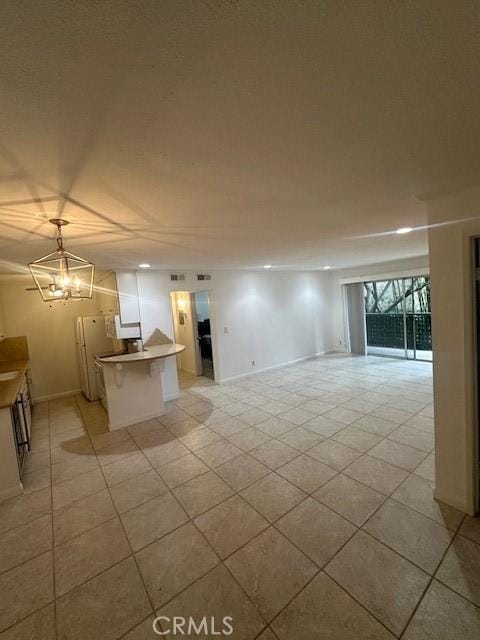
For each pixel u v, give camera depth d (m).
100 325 5.08
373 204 2.06
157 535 2.01
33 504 2.40
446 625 1.36
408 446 2.95
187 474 2.71
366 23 0.68
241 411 4.18
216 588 1.61
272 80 0.84
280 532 1.96
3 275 4.12
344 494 2.30
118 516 2.21
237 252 3.73
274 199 1.84
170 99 0.88
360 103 0.97
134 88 0.83
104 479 2.71
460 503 2.04
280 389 5.09
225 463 2.85
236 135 1.11
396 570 1.64
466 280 1.87
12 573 1.77
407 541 1.83
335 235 3.10
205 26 0.66
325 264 6.00
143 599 1.57
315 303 7.40
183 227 2.34
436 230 1.98
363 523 2.00
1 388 3.13
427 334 6.36
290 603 1.50
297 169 1.44
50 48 0.69
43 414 4.59
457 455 2.04
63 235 2.28
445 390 2.06
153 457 3.06
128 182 1.44
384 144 1.25
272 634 1.37
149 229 2.31
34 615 1.52
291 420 3.76
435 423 2.13
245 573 1.68
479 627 1.34
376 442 3.07
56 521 2.20
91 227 2.12
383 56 0.78
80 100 0.86
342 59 0.78
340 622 1.40
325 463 2.74
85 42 0.68
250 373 6.12
